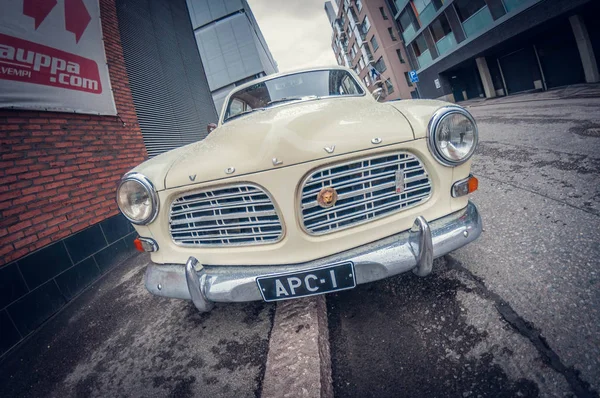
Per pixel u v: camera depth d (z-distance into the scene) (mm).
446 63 15195
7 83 2693
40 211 2748
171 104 6273
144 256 3566
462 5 12398
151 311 2240
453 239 1388
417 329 1434
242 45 17031
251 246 1468
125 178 1512
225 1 17188
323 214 1370
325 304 1788
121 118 4363
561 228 1898
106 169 3711
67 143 3244
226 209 1450
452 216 1472
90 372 1731
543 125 4773
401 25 19375
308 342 1470
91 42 3838
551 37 10156
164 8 7461
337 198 1351
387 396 1155
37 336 2314
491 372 1132
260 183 1329
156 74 6027
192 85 7703
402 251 1356
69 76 3404
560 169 2854
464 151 1396
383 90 2443
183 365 1589
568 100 6703
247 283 1407
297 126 1389
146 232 1605
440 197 1448
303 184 1326
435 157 1385
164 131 5621
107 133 3938
